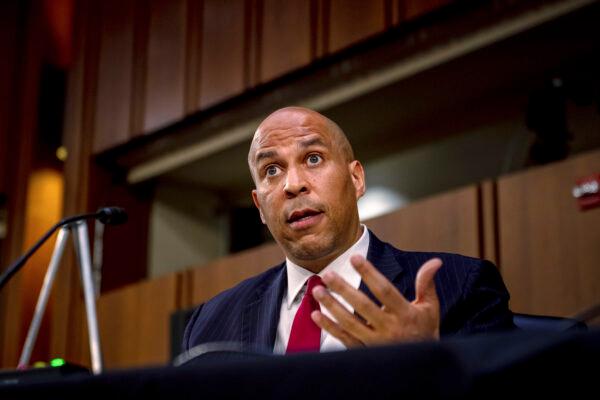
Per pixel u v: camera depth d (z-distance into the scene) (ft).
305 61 22.99
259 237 29.01
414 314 6.30
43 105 33.01
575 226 17.21
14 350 30.53
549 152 19.75
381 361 4.29
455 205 19.21
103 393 4.82
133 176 29.09
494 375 4.05
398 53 21.74
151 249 29.07
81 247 15.08
